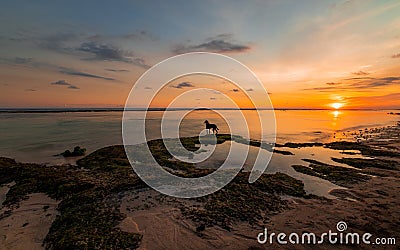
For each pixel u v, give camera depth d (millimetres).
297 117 101938
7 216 11742
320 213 12109
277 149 29047
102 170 18734
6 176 17219
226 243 9562
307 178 17844
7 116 87562
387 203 13391
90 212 11734
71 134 38156
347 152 27938
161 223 10922
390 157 25406
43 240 9797
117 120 67875
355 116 116375
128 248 9148
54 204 13109
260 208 12555
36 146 27969
